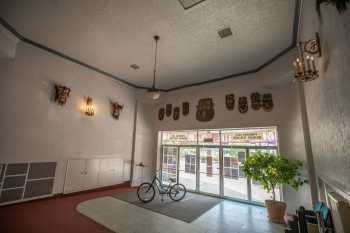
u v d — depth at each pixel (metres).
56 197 4.47
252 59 4.62
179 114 6.77
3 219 3.15
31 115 4.18
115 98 6.26
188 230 3.15
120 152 6.23
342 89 1.34
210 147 6.08
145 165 6.84
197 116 6.27
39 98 4.34
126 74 5.98
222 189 5.55
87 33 3.83
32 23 3.54
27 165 4.04
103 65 5.38
